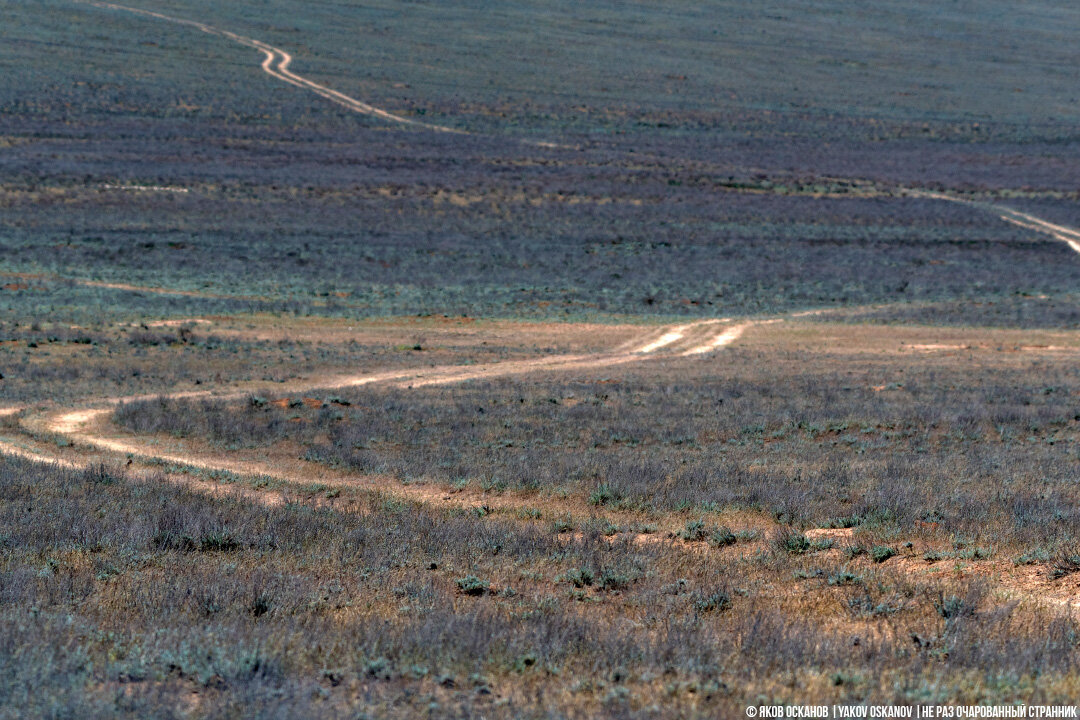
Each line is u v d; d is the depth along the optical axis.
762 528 50.41
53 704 22.03
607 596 37.38
